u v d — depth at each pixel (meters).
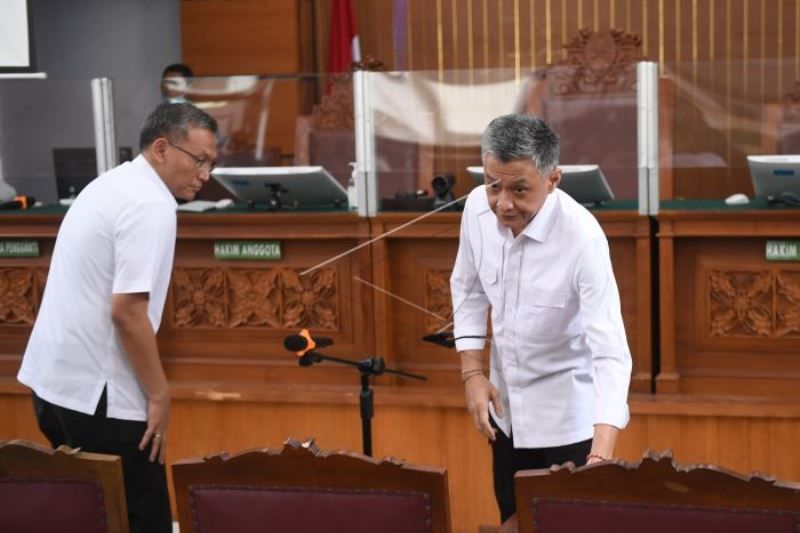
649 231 9.88
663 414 9.67
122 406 7.30
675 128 9.94
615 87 9.94
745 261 9.82
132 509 7.49
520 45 16.97
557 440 7.04
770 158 9.48
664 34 16.48
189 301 10.86
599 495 5.14
